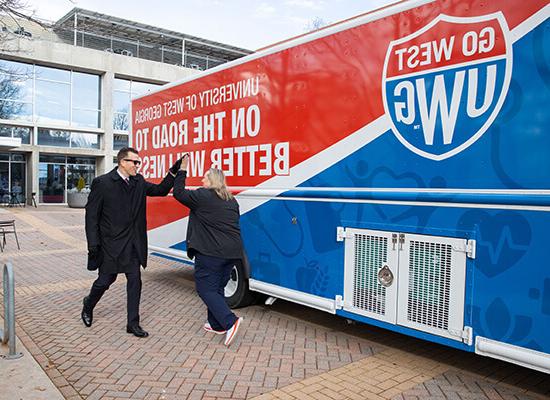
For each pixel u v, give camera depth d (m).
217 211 4.60
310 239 4.75
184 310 5.98
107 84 27.20
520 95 3.23
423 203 3.77
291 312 5.89
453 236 3.58
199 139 6.42
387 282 4.03
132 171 4.97
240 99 5.66
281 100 5.08
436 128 3.69
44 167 26.41
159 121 7.38
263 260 5.35
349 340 4.89
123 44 28.31
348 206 4.36
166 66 28.94
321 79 4.64
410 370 4.13
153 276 8.16
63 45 25.41
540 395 3.65
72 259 9.97
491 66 3.37
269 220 5.25
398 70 3.96
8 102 24.64
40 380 3.80
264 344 4.75
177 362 4.28
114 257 4.93
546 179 3.12
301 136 4.85
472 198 3.46
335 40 4.51
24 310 5.96
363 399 3.59
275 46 5.17
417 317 3.83
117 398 3.58
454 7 3.58
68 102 26.55
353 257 4.32
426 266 3.76
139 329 4.98
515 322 3.26
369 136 4.19
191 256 4.79
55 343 4.75
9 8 7.68
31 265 9.24
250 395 3.65
